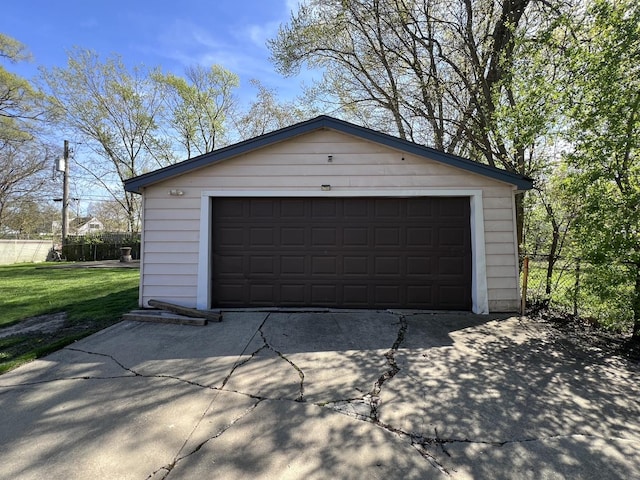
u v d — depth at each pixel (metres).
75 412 2.62
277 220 5.89
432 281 5.79
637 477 1.98
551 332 4.66
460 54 9.26
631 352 3.97
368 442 2.29
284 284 5.88
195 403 2.78
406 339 4.36
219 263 5.91
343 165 5.79
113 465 2.04
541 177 6.59
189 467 2.03
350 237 5.85
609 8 4.16
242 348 4.04
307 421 2.53
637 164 4.10
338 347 4.07
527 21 7.96
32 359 3.70
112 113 20.17
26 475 1.95
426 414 2.64
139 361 3.65
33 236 23.41
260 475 1.97
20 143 19.19
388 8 9.58
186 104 21.56
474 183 5.71
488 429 2.46
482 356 3.83
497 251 5.67
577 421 2.57
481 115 8.40
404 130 11.29
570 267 5.16
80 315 5.61
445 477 1.97
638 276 4.03
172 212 5.84
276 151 5.84
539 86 5.25
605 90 4.13
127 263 15.83
